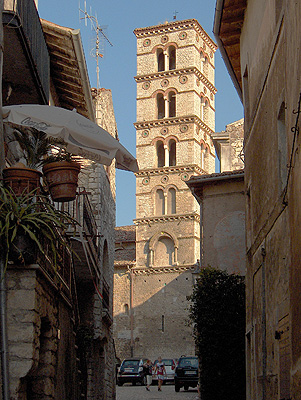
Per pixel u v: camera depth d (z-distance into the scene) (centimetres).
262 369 1345
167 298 6612
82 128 1177
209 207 2667
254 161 1548
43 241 1175
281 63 1169
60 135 1152
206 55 7512
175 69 7212
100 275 2769
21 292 1116
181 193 6888
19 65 1295
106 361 2977
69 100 2012
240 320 2284
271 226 1270
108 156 1204
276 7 1238
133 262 6794
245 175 1742
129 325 6681
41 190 1180
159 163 7244
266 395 1312
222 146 3256
